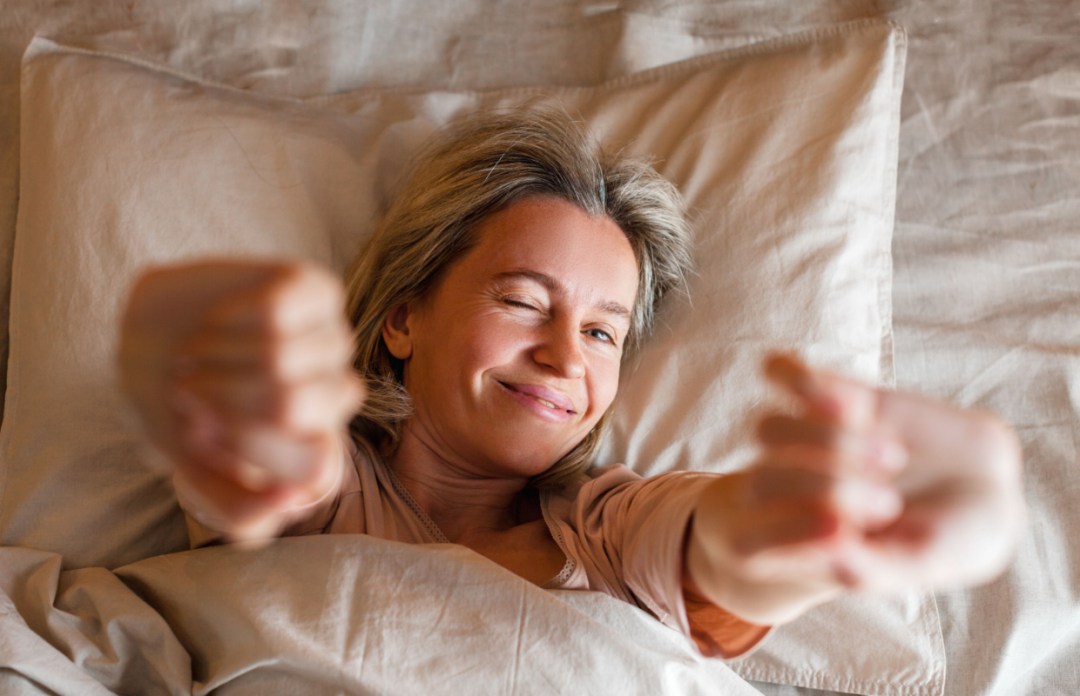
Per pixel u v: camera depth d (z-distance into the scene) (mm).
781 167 1219
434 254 1067
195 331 406
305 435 399
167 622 921
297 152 1230
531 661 824
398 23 1469
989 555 469
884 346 1189
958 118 1387
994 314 1292
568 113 1323
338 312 401
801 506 450
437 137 1260
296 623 836
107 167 1150
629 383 1173
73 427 1061
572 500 1080
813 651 1077
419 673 815
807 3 1463
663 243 1164
